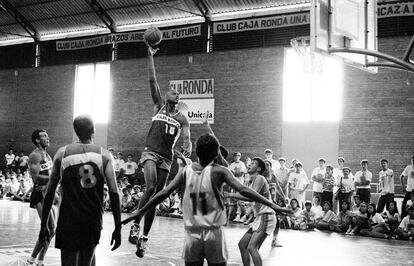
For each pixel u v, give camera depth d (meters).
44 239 5.43
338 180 17.77
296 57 21.62
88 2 25.70
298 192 18.17
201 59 23.64
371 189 19.17
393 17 19.50
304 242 13.68
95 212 5.23
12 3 27.78
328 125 20.80
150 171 6.54
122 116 25.75
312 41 8.23
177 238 13.43
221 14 23.44
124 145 25.55
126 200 20.70
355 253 11.90
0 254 9.55
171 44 24.59
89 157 5.28
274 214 7.64
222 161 6.83
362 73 19.91
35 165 7.48
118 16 26.00
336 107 20.70
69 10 26.84
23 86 29.19
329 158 20.69
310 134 21.11
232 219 18.61
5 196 25.58
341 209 16.62
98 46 26.86
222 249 5.02
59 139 27.77
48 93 28.34
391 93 19.33
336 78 20.70
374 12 9.54
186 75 24.00
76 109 27.55
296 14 21.50
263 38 22.31
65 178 5.23
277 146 21.61
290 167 20.59
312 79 21.19
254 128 22.17
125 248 11.31
